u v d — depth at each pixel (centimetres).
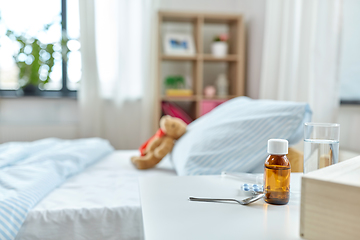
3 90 300
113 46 289
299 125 102
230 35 298
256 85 269
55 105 301
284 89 196
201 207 53
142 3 284
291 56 191
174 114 267
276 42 216
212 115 135
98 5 285
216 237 41
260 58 260
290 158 75
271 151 54
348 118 161
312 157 57
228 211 51
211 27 310
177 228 44
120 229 86
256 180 70
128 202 92
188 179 72
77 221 84
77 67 303
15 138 280
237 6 312
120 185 109
